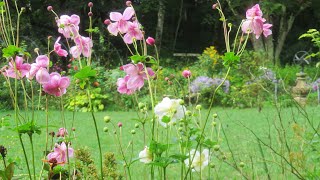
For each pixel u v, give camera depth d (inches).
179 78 629.9
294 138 159.3
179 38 1116.5
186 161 123.9
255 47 884.0
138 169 228.8
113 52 833.5
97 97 589.3
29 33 820.6
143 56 110.7
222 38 1077.8
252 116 441.4
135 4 1012.5
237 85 600.1
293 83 672.4
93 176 127.3
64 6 906.7
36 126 106.7
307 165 169.0
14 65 107.5
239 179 208.8
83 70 102.7
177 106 110.0
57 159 119.9
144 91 579.2
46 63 109.4
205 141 115.6
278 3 853.8
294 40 1079.6
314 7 1039.6
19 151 306.3
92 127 430.3
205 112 510.6
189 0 1098.7
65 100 572.7
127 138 354.9
